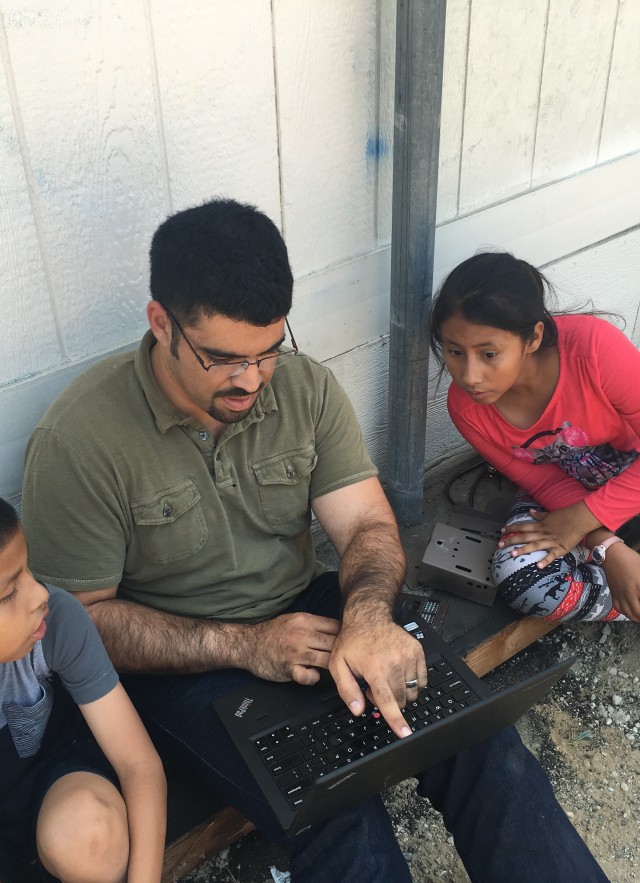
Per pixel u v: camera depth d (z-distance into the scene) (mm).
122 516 1643
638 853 1989
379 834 1550
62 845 1365
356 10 1917
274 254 1429
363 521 1848
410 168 1980
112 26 1594
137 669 1691
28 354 1753
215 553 1751
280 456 1763
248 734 1610
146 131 1725
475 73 2217
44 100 1570
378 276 2295
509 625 2223
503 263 1941
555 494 2283
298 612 1816
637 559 2156
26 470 1614
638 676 2359
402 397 2307
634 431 2174
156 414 1607
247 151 1899
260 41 1806
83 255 1743
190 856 1805
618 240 2855
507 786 1601
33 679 1484
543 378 2117
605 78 2514
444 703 1680
